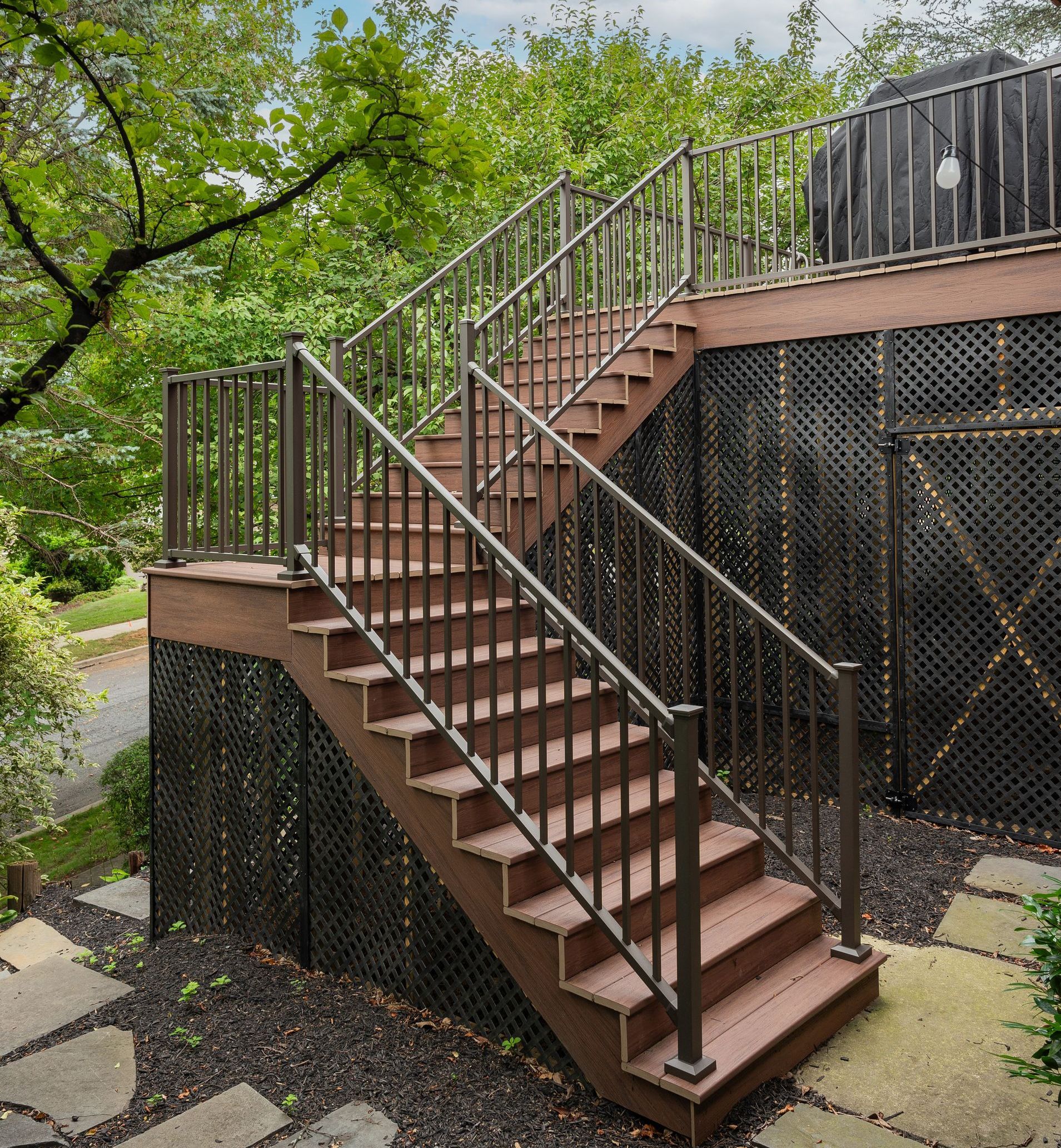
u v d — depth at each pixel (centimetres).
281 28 1337
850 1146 249
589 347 611
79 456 1031
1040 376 486
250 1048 326
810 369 562
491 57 1588
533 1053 302
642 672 414
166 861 473
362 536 514
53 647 871
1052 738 489
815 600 569
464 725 345
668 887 319
